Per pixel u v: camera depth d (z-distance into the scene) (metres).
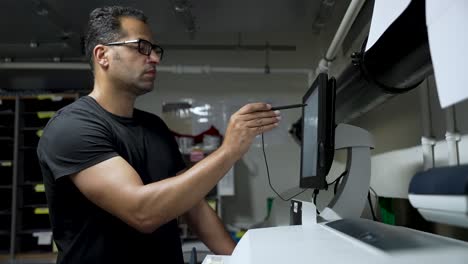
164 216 0.79
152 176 1.02
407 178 1.35
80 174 0.84
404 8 0.53
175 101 2.92
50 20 1.78
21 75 2.48
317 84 0.92
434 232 1.13
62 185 0.90
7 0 1.61
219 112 2.90
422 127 1.22
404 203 1.38
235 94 2.93
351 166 1.06
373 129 1.76
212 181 0.82
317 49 2.63
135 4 1.62
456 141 1.00
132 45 0.97
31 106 2.41
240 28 1.98
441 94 0.42
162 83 2.93
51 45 2.20
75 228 0.92
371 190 1.48
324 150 0.85
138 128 1.04
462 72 0.38
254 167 2.85
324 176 0.84
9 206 2.37
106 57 0.98
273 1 1.63
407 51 0.76
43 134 0.94
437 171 0.45
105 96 1.00
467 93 0.37
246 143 0.84
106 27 0.99
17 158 2.28
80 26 1.86
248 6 1.68
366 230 0.74
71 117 0.90
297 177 2.83
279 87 2.94
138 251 0.95
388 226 0.80
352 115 1.47
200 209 1.13
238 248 0.68
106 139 0.89
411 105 1.33
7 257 2.22
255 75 2.93
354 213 1.03
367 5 1.37
